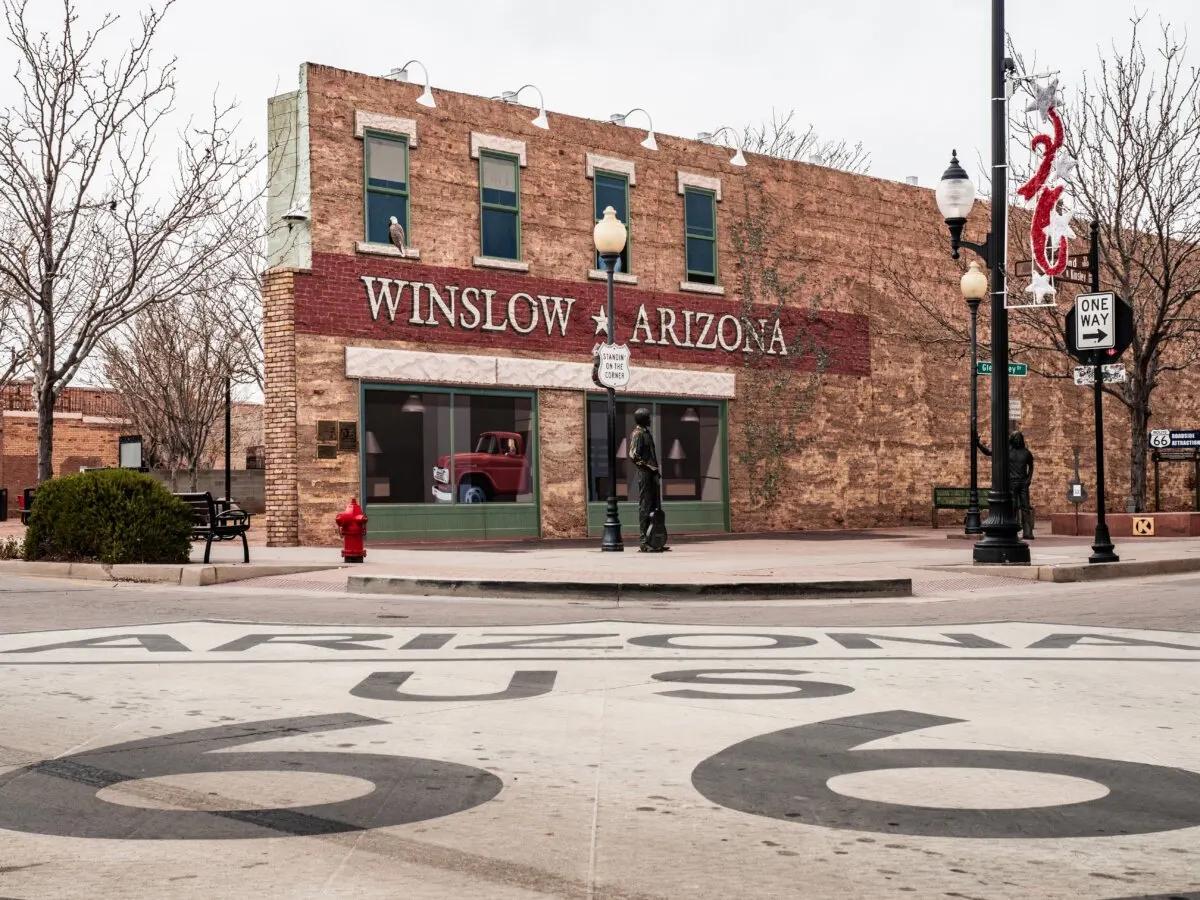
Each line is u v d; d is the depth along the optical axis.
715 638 11.11
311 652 10.18
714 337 29.70
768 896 4.27
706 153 29.80
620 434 28.14
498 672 9.15
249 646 10.54
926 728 7.08
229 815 5.28
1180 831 5.04
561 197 27.23
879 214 33.09
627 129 28.41
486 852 4.77
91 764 6.21
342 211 24.27
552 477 26.86
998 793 5.64
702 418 29.66
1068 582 17.27
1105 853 4.75
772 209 30.92
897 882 4.41
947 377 34.31
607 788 5.75
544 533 26.69
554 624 12.27
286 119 24.19
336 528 23.92
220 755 6.41
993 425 18.56
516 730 7.05
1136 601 14.47
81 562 18.02
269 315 23.86
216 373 39.56
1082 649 10.32
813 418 31.41
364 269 24.42
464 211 25.81
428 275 25.23
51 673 9.07
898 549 22.42
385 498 24.64
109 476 18.03
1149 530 26.70
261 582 16.91
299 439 23.64
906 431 33.34
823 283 31.81
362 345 24.36
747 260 30.39
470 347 25.75
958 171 18.88
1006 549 18.25
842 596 15.05
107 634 11.32
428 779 5.92
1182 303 28.81
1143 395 28.00
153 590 15.82
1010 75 18.81
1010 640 10.93
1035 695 8.14
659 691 8.32
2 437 47.03
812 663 9.56
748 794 5.64
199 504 18.86
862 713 7.53
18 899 4.22
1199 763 6.21
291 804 5.46
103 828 5.09
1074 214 29.22
